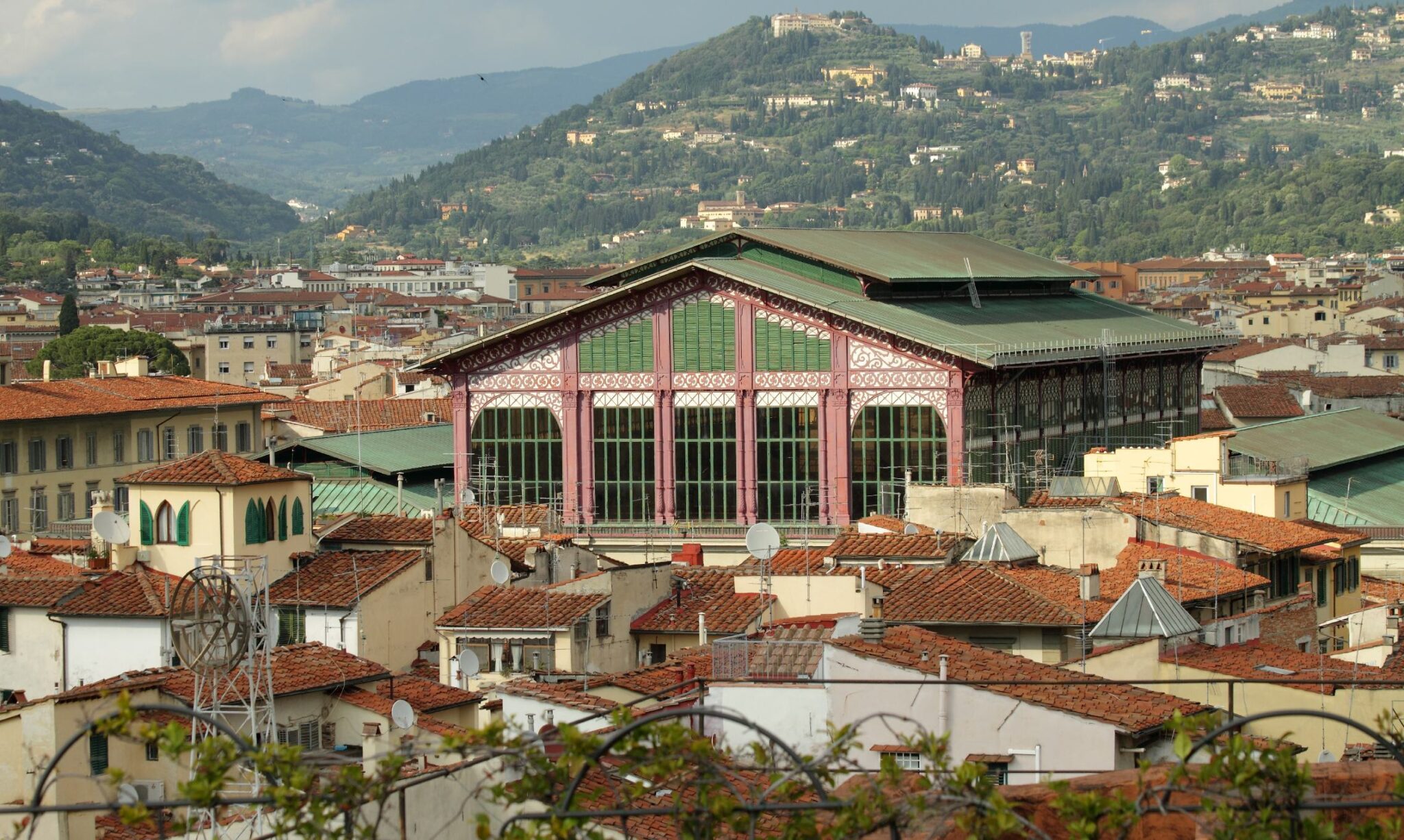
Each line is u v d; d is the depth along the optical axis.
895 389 146.62
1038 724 57.94
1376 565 142.38
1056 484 128.62
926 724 58.22
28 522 193.62
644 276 163.88
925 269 166.50
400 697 77.19
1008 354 146.25
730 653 60.75
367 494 154.62
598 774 50.28
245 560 89.81
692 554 116.56
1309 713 34.16
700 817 34.91
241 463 101.12
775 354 149.62
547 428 154.00
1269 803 33.34
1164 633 79.12
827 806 34.47
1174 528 106.38
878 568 95.00
